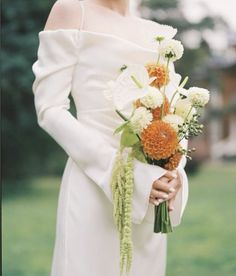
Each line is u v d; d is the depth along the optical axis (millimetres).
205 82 27547
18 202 15148
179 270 6961
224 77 32906
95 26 2928
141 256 2977
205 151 31875
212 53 27062
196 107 2842
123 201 2748
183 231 10062
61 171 20359
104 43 2869
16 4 15977
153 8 24953
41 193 17000
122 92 2709
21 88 15891
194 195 16531
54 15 2945
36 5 16078
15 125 17094
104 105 2871
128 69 2721
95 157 2770
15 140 17672
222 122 36156
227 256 7793
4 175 19250
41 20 16406
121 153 2762
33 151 18391
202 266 7188
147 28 3096
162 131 2680
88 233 2852
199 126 2793
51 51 2859
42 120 2863
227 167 29297
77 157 2787
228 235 9586
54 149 18406
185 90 2828
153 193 2730
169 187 2730
